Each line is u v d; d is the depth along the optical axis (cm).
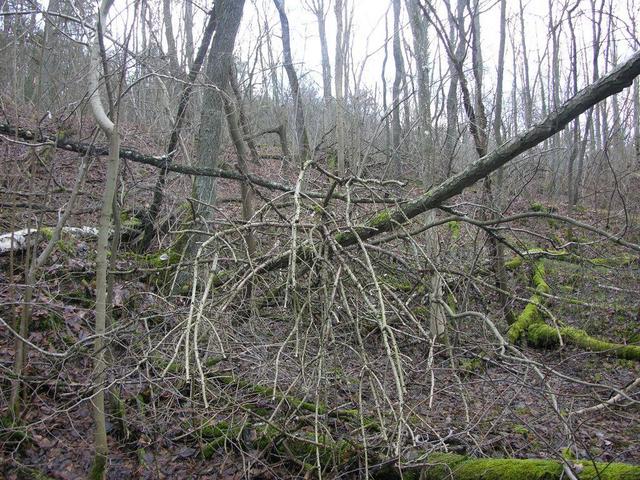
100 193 709
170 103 757
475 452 421
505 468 366
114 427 442
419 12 687
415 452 393
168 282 604
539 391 402
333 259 426
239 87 848
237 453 427
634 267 913
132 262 635
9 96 554
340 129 1014
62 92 548
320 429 407
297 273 458
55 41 527
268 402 443
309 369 435
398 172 828
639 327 768
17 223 633
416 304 577
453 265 623
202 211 659
